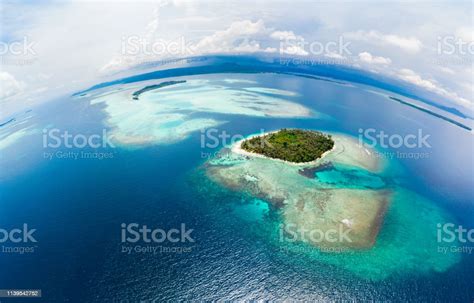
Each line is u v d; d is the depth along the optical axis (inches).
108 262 3034.0
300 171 4554.6
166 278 2891.2
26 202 4047.7
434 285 2883.9
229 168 4623.5
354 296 2770.7
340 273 2965.1
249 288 2827.3
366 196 4087.1
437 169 5064.0
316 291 2805.1
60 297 2704.2
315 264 3043.8
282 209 3782.0
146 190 4180.6
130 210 3791.8
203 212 3737.7
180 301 2706.7
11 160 5142.7
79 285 2810.0
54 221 3651.6
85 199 4042.8
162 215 3700.8
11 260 3080.7
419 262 3129.9
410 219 3752.5
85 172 4675.2
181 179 4402.1
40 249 3223.4
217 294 2770.7
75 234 3425.2
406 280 2923.2
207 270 2974.9
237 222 3575.3
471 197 4350.4
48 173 4704.7
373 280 2908.5
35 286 2807.6
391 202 4033.0
